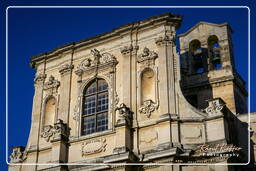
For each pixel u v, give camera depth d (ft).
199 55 141.18
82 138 111.14
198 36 140.67
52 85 123.13
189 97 130.52
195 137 100.27
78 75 120.47
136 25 117.39
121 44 118.21
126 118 105.81
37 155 115.44
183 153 97.09
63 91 120.16
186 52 139.54
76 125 114.21
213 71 129.39
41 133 118.01
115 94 112.88
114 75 115.55
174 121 102.47
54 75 124.77
